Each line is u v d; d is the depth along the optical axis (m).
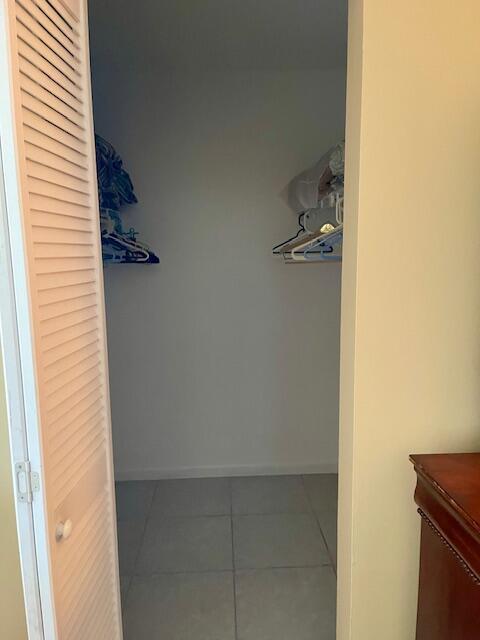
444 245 1.26
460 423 1.34
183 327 2.98
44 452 0.99
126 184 2.64
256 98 2.77
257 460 3.13
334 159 2.08
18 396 0.96
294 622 1.96
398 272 1.27
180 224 2.87
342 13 2.08
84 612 1.23
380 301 1.28
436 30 1.18
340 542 1.49
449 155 1.23
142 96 2.75
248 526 2.60
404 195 1.24
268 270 2.93
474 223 1.26
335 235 2.07
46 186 1.04
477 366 1.32
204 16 2.10
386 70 1.19
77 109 1.21
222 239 2.89
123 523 2.64
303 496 2.88
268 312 2.98
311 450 3.14
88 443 1.27
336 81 2.76
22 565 1.02
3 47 0.86
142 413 3.05
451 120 1.22
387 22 1.18
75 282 1.19
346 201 1.34
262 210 2.87
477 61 1.20
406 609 1.42
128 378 3.01
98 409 1.35
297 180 2.78
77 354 1.21
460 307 1.29
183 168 2.82
